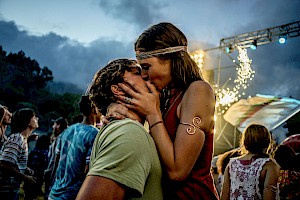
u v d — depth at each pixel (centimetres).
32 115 421
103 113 150
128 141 118
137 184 115
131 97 141
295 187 382
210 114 138
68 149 304
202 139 133
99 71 151
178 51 146
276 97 687
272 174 299
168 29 147
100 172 113
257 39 1352
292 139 458
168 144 129
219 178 408
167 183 134
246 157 320
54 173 354
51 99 6328
